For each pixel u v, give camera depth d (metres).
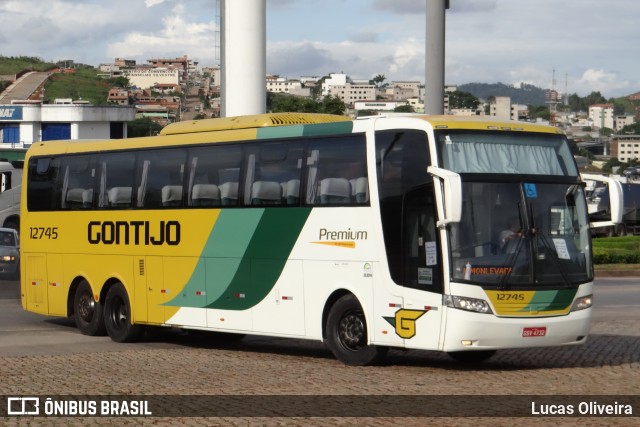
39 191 23.47
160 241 20.22
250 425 11.17
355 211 16.64
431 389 13.70
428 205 15.62
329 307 17.16
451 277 15.27
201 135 19.64
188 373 15.59
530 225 15.71
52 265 23.03
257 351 19.30
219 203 19.03
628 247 49.03
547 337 15.62
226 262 18.83
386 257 16.11
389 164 16.22
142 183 20.73
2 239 33.91
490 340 15.30
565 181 16.20
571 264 15.93
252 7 36.78
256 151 18.44
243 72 36.84
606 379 14.79
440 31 29.38
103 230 21.58
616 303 28.97
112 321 21.23
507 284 15.41
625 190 65.69
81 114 101.19
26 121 101.50
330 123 17.28
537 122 17.22
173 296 19.92
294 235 17.59
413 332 15.73
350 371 15.87
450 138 15.70
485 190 15.59
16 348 19.47
